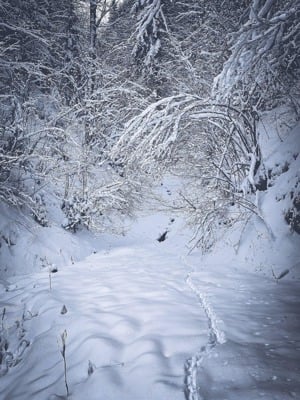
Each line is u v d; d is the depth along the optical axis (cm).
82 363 381
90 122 1288
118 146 948
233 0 1194
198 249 988
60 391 343
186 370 329
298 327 422
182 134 979
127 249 1078
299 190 733
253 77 734
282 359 333
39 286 684
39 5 1542
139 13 1625
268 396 268
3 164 895
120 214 1345
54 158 1022
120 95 1373
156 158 936
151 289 623
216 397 274
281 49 687
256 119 948
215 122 928
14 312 588
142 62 1636
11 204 905
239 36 627
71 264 897
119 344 402
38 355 436
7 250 805
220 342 386
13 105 985
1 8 1165
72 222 1091
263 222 808
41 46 1389
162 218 1352
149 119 867
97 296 597
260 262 737
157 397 291
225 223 926
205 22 1225
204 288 616
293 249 700
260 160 874
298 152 802
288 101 946
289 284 623
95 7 1578
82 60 1421
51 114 1344
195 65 1227
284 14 591
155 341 391
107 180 1292
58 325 493
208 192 969
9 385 396
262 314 471
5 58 1080
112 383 321
